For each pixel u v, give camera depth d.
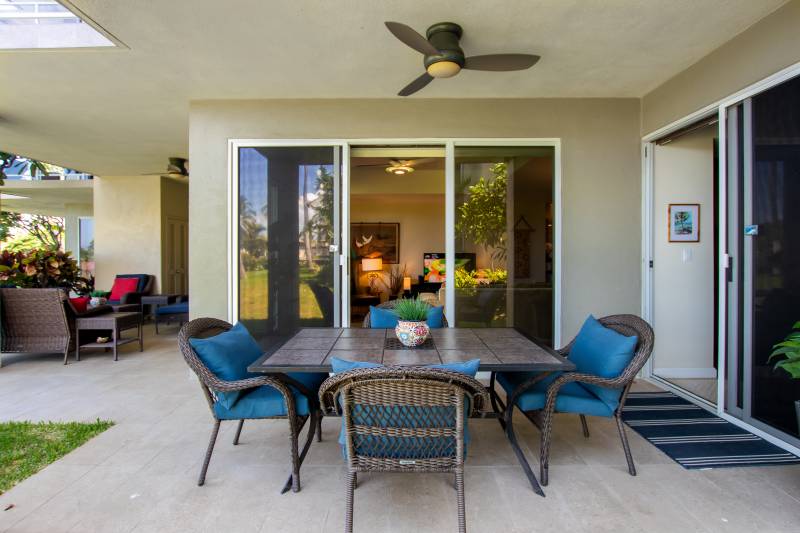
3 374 3.87
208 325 2.32
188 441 2.46
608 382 1.99
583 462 2.22
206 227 3.73
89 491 1.94
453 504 1.85
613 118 3.73
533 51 2.89
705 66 2.95
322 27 2.58
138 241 7.40
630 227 3.74
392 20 2.50
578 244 3.75
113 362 4.31
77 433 2.54
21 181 7.64
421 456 1.58
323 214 3.75
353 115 3.72
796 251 2.29
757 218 2.54
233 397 1.99
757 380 2.54
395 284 8.48
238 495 1.92
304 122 3.73
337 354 2.02
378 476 2.08
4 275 4.95
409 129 3.74
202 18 2.47
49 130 4.61
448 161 3.76
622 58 3.00
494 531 1.67
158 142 5.11
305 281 3.75
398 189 7.00
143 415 2.86
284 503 1.86
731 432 2.58
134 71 3.17
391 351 2.08
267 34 2.66
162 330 6.30
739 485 1.99
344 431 1.62
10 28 2.78
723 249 2.78
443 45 2.52
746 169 2.62
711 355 3.75
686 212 3.74
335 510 1.81
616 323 2.41
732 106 2.73
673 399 3.20
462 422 1.55
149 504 1.85
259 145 3.73
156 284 7.36
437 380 1.48
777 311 2.41
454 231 3.77
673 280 3.75
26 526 1.69
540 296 3.77
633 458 2.26
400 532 1.66
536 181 3.77
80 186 7.61
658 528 1.68
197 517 1.76
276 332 3.74
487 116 3.74
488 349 2.12
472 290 3.77
